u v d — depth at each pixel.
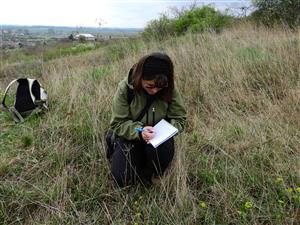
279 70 5.18
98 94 4.78
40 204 3.08
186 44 6.98
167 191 3.05
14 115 4.66
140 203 3.06
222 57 5.73
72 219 2.90
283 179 3.18
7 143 4.05
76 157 3.69
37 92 4.80
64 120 4.35
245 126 4.02
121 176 3.15
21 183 3.35
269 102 4.50
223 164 3.43
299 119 4.09
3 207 3.06
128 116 3.10
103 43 13.11
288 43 6.12
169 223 2.79
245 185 3.17
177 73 5.49
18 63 10.03
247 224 2.74
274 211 2.84
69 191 3.21
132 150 3.17
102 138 3.75
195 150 3.69
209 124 4.27
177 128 3.11
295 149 3.60
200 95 4.91
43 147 3.90
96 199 3.13
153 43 8.12
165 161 3.16
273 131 3.84
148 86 2.82
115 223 2.87
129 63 6.19
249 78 5.20
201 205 2.86
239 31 8.15
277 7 9.28
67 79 5.68
